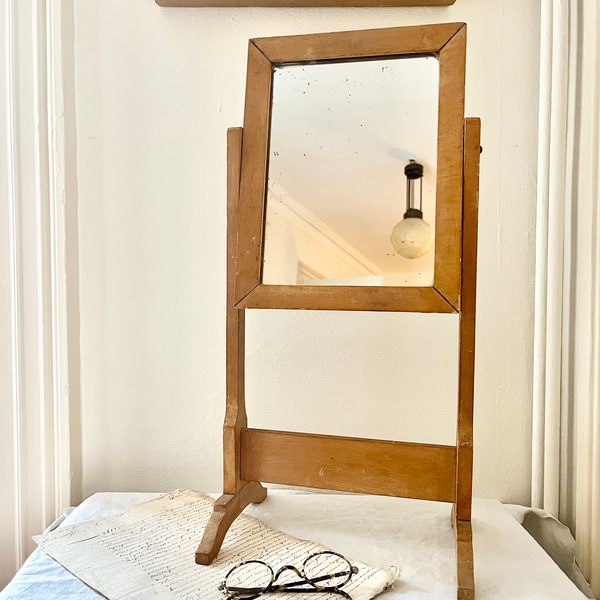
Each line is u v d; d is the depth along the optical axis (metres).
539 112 1.01
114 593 0.65
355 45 0.81
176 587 0.67
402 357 1.05
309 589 0.66
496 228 1.03
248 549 0.78
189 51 1.07
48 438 1.05
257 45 0.84
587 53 0.93
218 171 1.07
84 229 1.09
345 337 1.06
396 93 0.80
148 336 1.09
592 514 0.90
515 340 1.04
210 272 1.08
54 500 1.06
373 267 0.79
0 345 1.03
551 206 0.98
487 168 1.03
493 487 1.05
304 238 0.82
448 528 0.87
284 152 0.83
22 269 1.04
